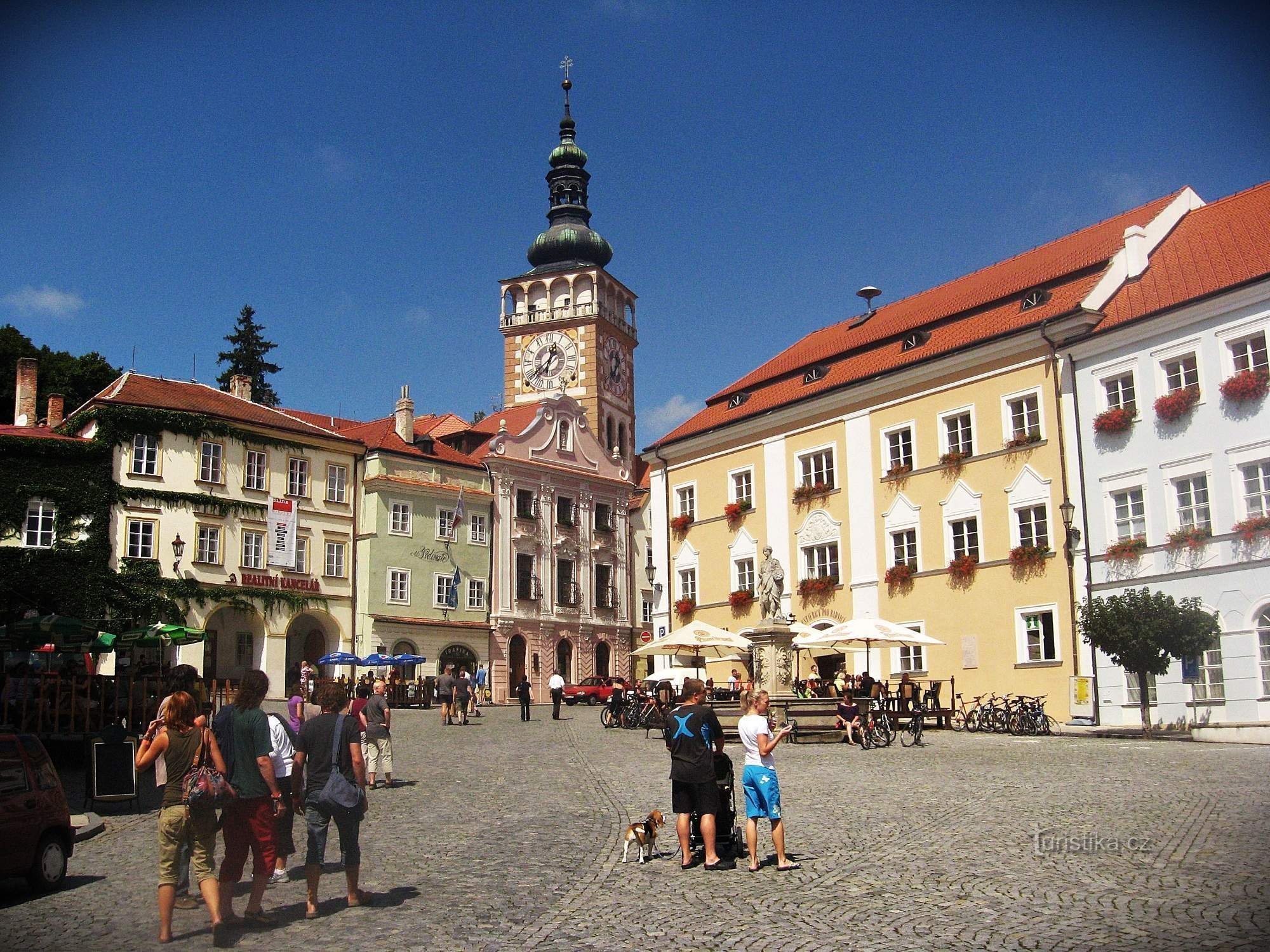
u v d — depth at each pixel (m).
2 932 10.69
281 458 58.53
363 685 40.69
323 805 11.01
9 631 27.94
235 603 54.97
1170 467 33.41
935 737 31.20
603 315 94.31
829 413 45.44
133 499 52.31
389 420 68.81
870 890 11.36
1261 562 30.50
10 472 49.62
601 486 76.44
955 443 40.56
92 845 16.19
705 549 50.34
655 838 13.38
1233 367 32.19
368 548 61.59
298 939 10.01
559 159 99.19
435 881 12.35
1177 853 12.49
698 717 13.14
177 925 10.86
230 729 10.76
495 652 66.81
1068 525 36.00
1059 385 36.97
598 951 9.36
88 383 69.50
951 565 39.62
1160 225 38.53
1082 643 35.19
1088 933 9.41
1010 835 14.09
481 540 67.69
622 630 76.31
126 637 29.42
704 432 50.50
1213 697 31.33
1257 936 9.06
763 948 9.34
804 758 25.08
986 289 43.47
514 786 20.78
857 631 32.88
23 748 13.08
